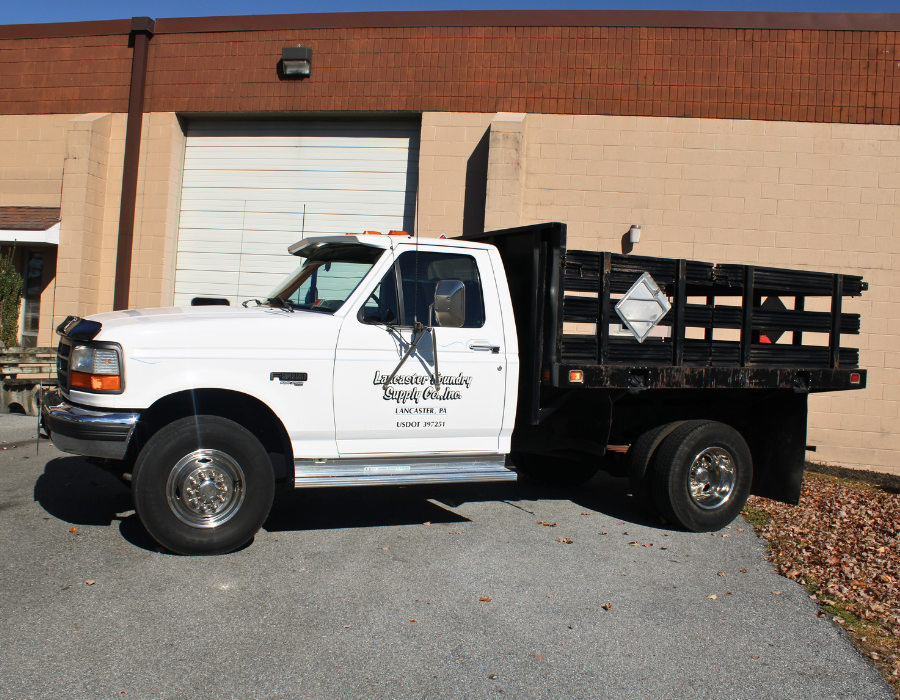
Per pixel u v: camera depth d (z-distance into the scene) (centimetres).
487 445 596
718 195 1088
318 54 1156
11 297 1203
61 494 646
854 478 998
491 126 1058
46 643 370
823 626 441
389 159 1173
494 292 596
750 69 1088
